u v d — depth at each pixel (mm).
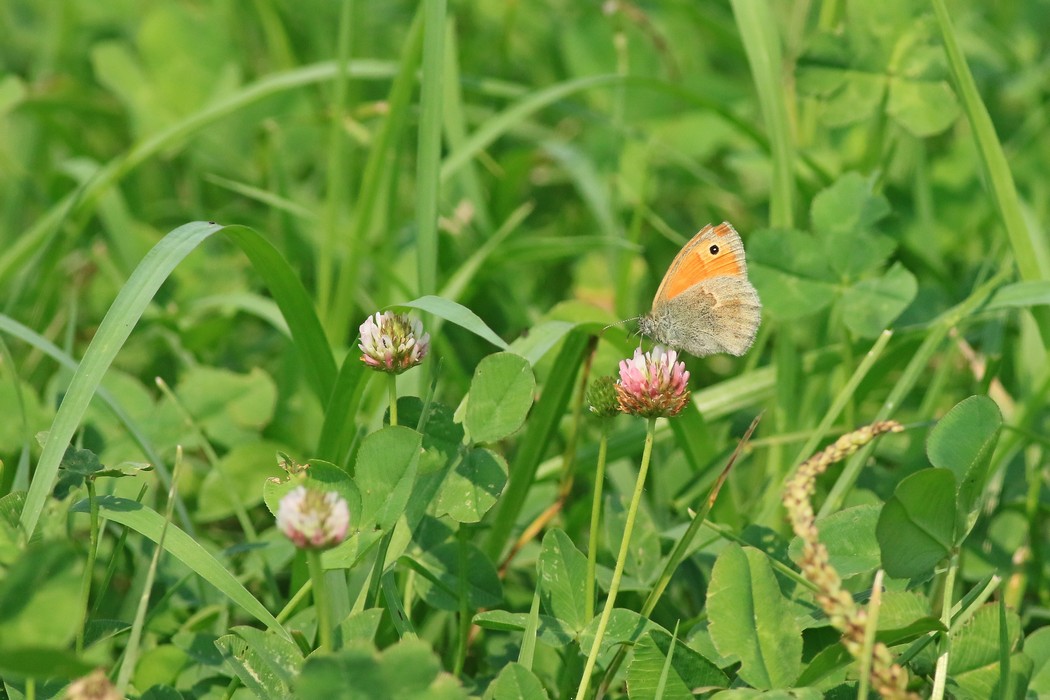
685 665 4734
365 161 11523
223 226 5840
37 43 13414
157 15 11875
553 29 13000
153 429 7309
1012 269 7312
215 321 8781
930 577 5113
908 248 9375
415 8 13570
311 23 12617
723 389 7500
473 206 9719
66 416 4980
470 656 6074
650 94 12164
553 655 5719
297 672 4570
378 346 5062
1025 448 7035
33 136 11750
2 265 8867
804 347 8938
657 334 7191
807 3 10156
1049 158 10508
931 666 4926
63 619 3738
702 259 7055
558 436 8008
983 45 11938
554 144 10422
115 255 10391
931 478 4457
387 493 4996
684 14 10930
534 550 6746
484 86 9984
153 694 4898
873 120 8211
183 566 6281
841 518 5242
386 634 5578
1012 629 4875
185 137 9453
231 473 7008
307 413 7984
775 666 4598
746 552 4719
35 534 4809
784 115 7383
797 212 8594
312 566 4168
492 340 5051
